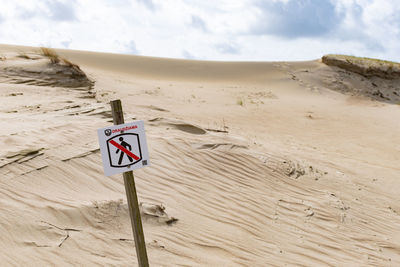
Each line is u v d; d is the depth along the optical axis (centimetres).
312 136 1357
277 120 1538
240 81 2838
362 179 872
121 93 1545
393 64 3462
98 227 440
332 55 3597
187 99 1700
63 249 386
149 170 639
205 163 714
